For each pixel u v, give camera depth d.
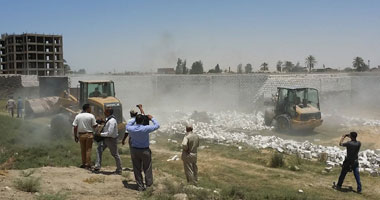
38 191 7.07
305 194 10.04
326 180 11.80
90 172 9.35
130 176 9.12
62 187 7.54
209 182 10.57
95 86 18.16
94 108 16.47
